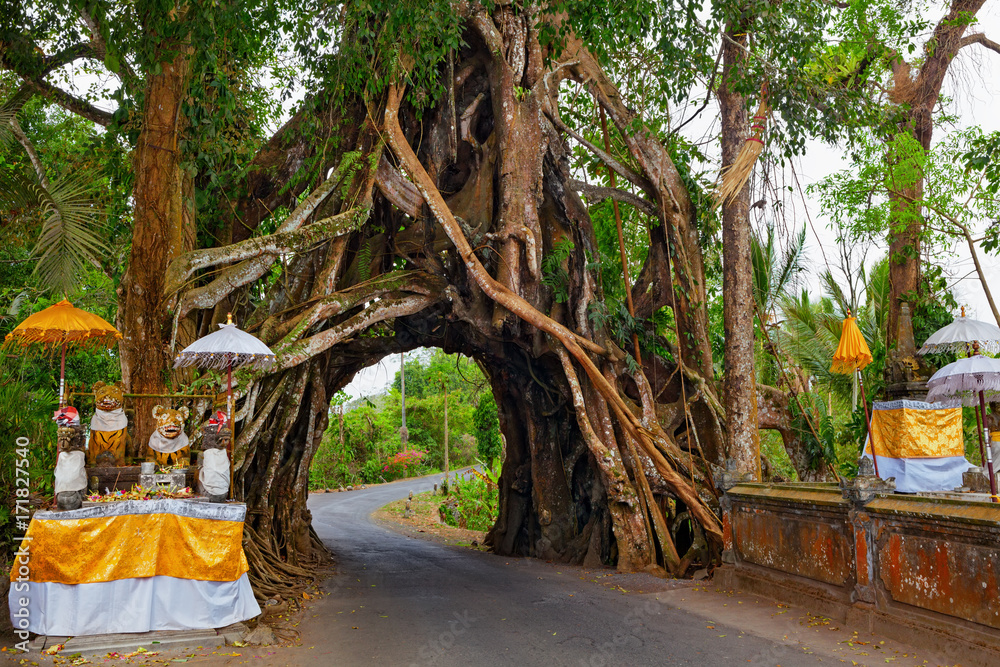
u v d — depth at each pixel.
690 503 12.23
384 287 12.75
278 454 11.85
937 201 13.02
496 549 16.42
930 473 8.96
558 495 15.23
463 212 13.55
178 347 9.77
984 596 5.64
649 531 12.51
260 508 11.48
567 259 13.87
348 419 48.34
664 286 14.91
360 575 11.89
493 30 13.02
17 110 10.35
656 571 11.88
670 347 14.81
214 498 6.96
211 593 6.60
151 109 9.44
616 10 10.16
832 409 23.36
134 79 9.79
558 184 14.03
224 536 6.68
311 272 12.50
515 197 12.75
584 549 13.91
